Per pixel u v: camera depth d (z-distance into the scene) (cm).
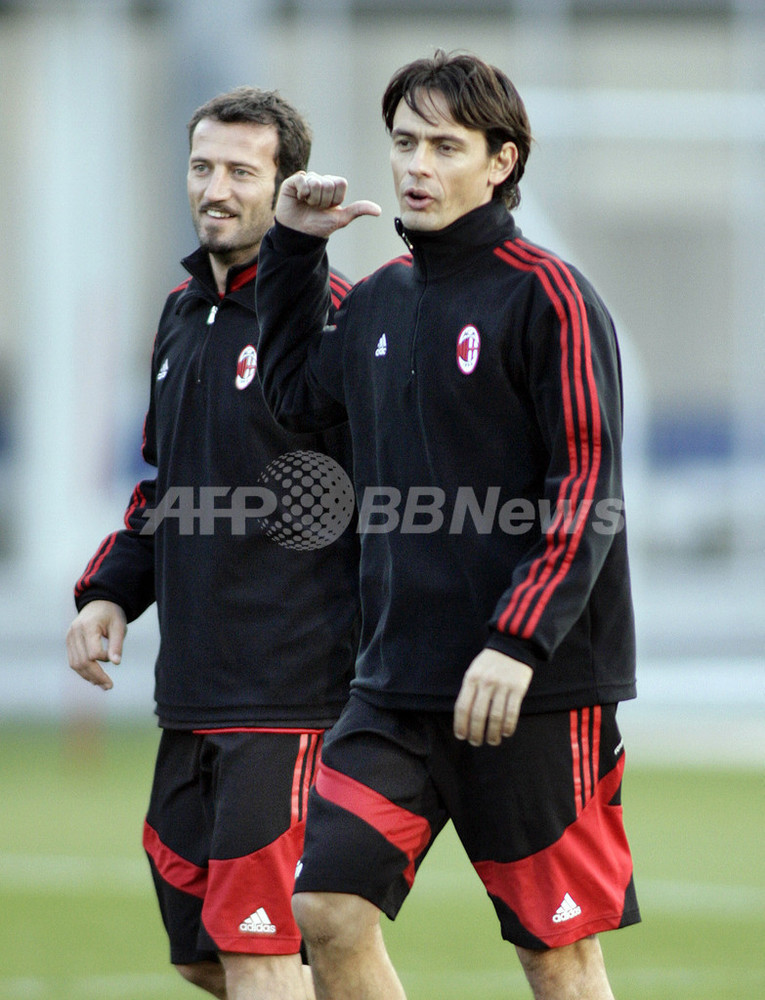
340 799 1280
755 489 6391
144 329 6362
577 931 1277
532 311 1248
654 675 5531
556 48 6206
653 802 3650
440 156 1275
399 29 6138
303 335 1435
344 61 6112
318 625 1504
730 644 5731
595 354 1238
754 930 2422
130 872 2862
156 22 6309
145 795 3672
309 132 1587
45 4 6244
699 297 6369
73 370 6369
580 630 1270
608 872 1295
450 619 1273
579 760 1277
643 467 6394
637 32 6219
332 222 1398
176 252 6138
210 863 1485
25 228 6419
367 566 1342
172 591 1533
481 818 1285
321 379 1410
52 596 6222
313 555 1509
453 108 1264
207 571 1511
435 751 1291
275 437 1507
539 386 1245
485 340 1259
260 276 1428
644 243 6347
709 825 3347
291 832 1485
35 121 6356
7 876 2825
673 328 6372
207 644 1509
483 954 2264
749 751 4466
